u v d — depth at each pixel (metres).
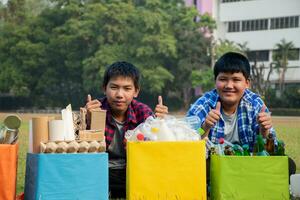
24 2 67.31
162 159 3.98
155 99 63.75
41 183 3.81
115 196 5.11
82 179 3.88
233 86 4.95
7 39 62.69
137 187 3.95
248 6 65.31
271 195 4.06
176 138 4.19
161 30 58.22
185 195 4.00
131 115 5.05
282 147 4.70
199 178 4.02
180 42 59.56
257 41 65.06
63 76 61.84
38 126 4.02
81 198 3.88
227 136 5.16
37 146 4.02
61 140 4.01
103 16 57.91
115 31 57.97
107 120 5.02
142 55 57.66
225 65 4.95
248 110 5.13
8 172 3.84
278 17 63.72
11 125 4.14
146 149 3.96
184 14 60.47
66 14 62.38
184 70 59.25
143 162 3.96
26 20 64.69
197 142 4.02
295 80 62.72
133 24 58.75
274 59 60.72
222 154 4.43
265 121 4.61
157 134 4.20
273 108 58.47
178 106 63.97
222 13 67.00
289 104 58.56
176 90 62.69
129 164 3.96
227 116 5.15
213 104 5.13
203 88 59.72
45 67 61.78
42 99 63.56
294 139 13.88
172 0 62.12
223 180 4.02
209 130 4.80
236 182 4.04
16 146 3.92
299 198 4.65
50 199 3.82
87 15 59.09
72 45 60.03
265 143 4.67
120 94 4.88
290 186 4.70
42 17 63.34
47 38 62.09
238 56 5.06
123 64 4.98
